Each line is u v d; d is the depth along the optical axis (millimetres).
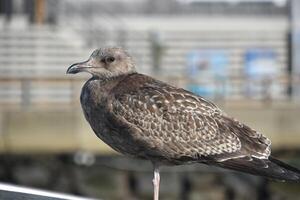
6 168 25406
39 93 27703
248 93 28656
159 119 9984
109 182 26062
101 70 10070
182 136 10047
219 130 10164
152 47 32406
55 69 31109
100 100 9961
